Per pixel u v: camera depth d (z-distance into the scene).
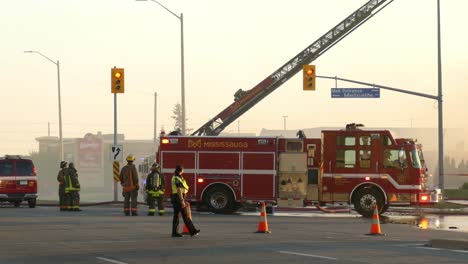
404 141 36.78
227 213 38.22
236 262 17.88
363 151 37.00
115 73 46.94
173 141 38.50
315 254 19.53
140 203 50.72
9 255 19.38
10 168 45.34
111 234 25.39
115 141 50.75
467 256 19.12
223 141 38.22
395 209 43.75
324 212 41.47
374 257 18.86
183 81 53.19
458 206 45.81
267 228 26.42
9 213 37.44
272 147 37.84
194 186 38.28
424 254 19.56
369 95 57.91
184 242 22.73
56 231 26.48
